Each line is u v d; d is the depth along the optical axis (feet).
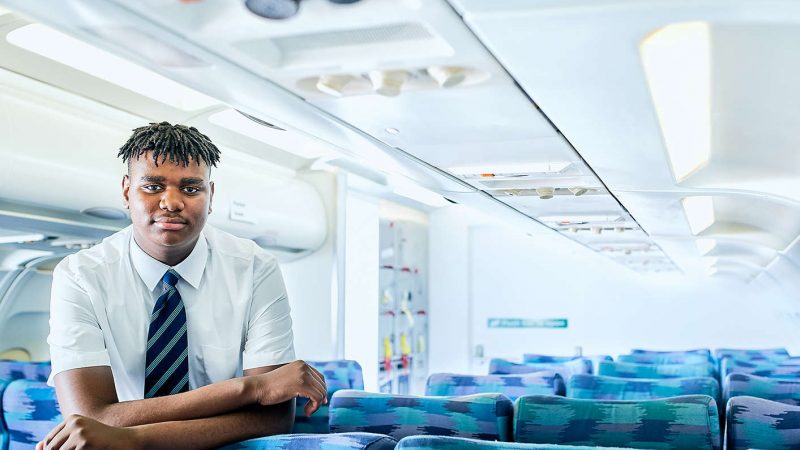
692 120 7.67
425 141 7.59
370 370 24.49
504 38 4.39
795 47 5.52
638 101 5.67
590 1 3.81
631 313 30.09
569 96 5.63
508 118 6.51
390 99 5.96
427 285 31.55
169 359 5.94
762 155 8.65
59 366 5.58
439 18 4.17
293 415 6.06
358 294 24.22
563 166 8.74
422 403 7.11
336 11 4.19
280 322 6.51
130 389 6.17
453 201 12.34
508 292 31.22
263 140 12.92
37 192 9.18
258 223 12.91
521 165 8.80
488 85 5.50
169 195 5.47
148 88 10.46
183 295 6.17
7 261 11.59
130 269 6.13
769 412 6.92
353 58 5.01
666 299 29.84
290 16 4.24
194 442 5.27
